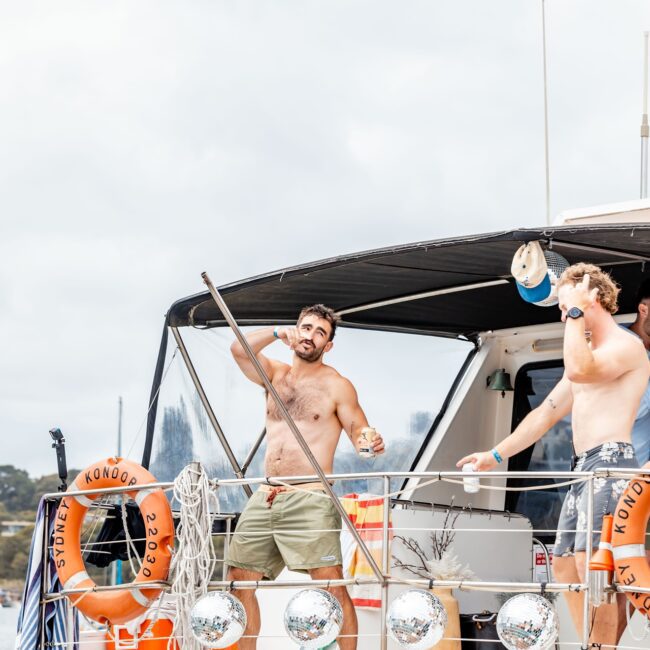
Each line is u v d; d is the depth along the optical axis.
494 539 8.91
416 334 10.27
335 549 7.64
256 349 8.26
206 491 7.34
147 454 9.28
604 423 6.93
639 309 8.22
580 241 7.73
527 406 9.96
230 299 9.02
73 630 7.97
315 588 7.09
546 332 9.89
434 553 8.51
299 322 8.14
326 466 7.91
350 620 7.50
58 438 8.41
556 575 7.12
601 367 6.84
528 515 9.70
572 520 7.02
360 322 10.03
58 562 7.67
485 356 10.04
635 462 6.90
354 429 8.01
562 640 8.54
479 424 9.98
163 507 7.49
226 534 7.79
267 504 7.80
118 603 7.46
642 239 7.59
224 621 7.00
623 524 6.52
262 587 7.23
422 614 6.73
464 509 8.75
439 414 9.97
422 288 9.10
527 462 9.81
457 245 7.75
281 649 8.43
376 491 9.66
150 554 7.43
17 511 30.64
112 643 8.38
